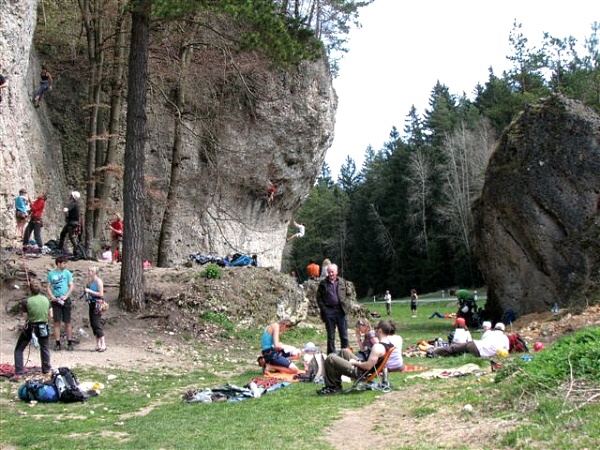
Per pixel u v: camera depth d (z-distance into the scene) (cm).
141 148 1720
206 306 1794
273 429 743
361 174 11250
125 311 1681
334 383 970
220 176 3144
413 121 8206
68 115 2902
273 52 1631
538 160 2353
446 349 1431
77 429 785
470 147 5994
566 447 535
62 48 2881
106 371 1256
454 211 5912
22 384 1070
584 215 2252
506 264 2477
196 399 959
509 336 1430
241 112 3238
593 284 2141
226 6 1524
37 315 1135
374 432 711
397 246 7056
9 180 2145
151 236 3033
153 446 684
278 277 2048
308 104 3462
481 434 625
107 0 2445
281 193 3644
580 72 4712
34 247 1989
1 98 1961
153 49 2591
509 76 5300
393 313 3944
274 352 1225
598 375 697
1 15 2123
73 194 2064
